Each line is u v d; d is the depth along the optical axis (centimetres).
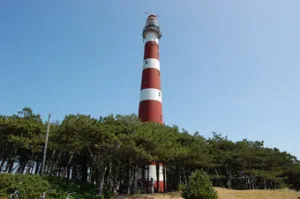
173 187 4638
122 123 3450
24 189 2356
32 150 3444
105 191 3325
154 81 5034
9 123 3300
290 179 5484
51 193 2539
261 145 5269
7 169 3734
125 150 2959
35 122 3622
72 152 3859
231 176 4816
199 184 2545
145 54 5372
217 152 4588
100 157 3102
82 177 4366
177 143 3759
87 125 2970
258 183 5291
